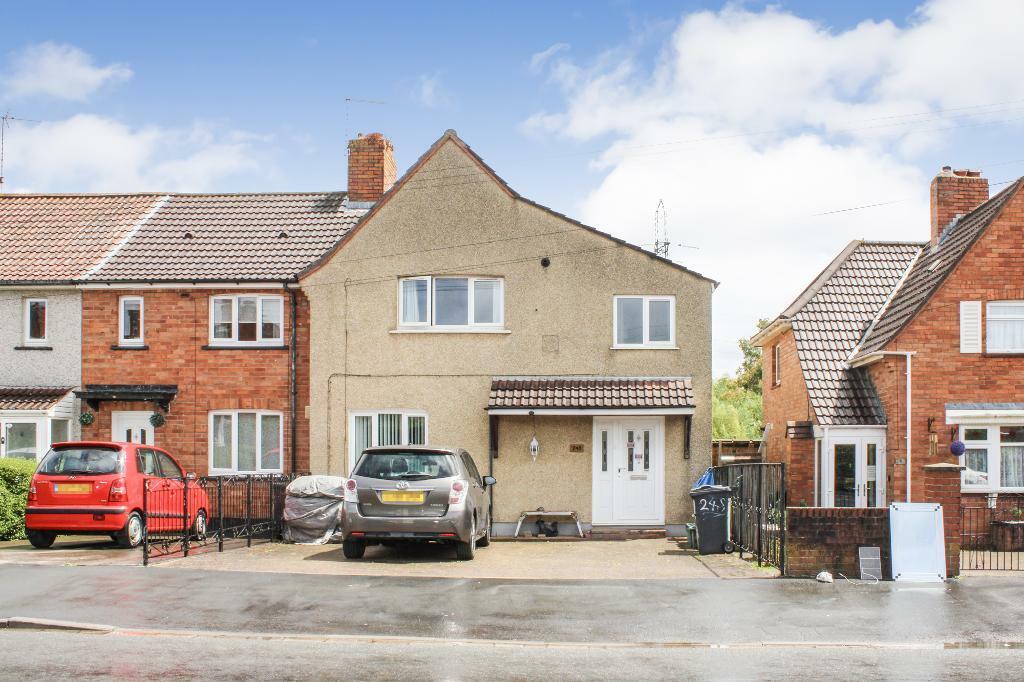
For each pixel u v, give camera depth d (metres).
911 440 20.66
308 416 21.27
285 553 16.41
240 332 21.73
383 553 16.31
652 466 20.27
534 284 20.86
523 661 9.16
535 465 20.30
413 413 20.83
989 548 19.97
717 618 11.27
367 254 21.05
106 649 9.41
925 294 21.19
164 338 21.70
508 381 20.53
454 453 15.53
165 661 8.91
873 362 22.02
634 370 20.69
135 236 23.67
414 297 21.08
